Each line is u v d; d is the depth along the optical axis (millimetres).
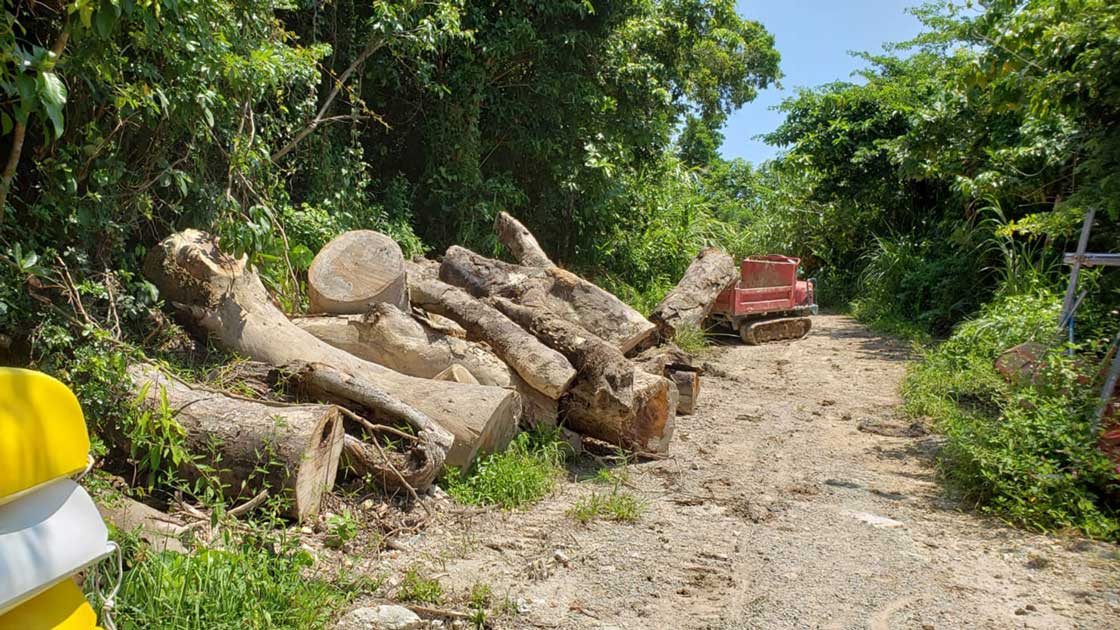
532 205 14844
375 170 12938
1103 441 5949
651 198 17609
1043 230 10242
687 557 4914
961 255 15305
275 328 6227
